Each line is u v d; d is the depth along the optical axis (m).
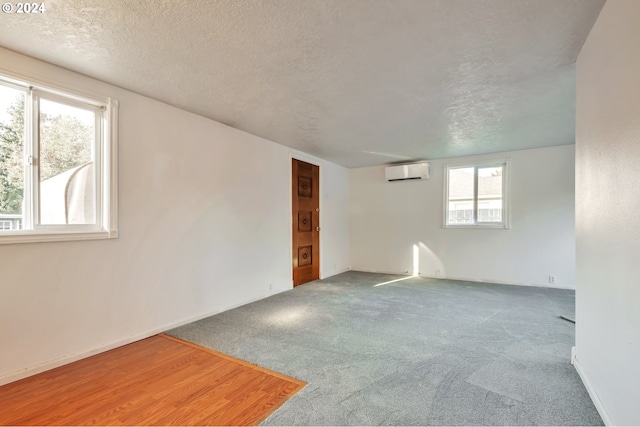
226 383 1.94
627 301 1.33
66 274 2.23
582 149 1.94
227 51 2.01
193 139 3.19
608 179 1.53
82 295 2.31
